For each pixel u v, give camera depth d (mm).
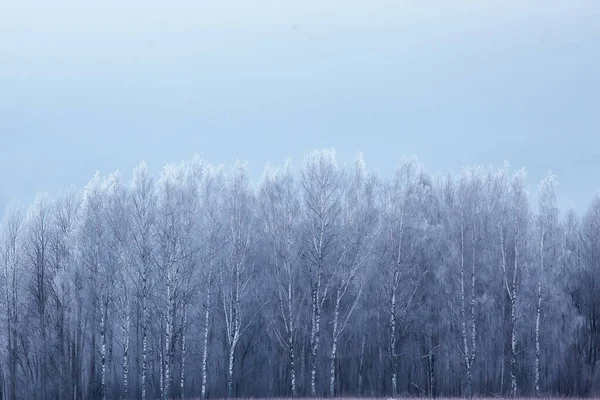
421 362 50531
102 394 46469
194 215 48875
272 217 51438
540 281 50469
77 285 48031
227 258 50219
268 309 50781
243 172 52188
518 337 50344
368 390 50281
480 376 50156
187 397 48562
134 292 47625
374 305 50781
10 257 50938
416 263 51062
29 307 49562
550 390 49625
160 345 48750
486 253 51281
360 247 50156
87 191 49938
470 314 50781
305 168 51844
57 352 47312
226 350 50906
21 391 48094
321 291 50719
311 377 48438
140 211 48125
